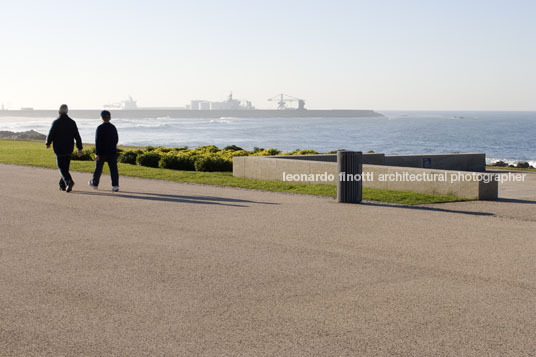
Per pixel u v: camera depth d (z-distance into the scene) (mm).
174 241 8297
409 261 7109
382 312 5176
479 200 12938
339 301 5496
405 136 139125
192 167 21984
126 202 12344
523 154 78062
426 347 4363
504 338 4547
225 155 25016
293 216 10547
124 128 177125
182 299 5555
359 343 4441
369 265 6914
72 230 9117
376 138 128625
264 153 24141
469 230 9188
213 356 4188
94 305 5355
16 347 4355
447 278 6336
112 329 4734
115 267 6793
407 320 4965
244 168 18703
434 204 12281
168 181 17047
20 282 6137
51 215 10570
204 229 9234
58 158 14039
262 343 4438
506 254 7496
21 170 20031
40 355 4203
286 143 104500
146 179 17625
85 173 19125
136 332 4668
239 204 12109
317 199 13008
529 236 8703
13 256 7340
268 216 10547
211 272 6570
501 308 5293
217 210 11242
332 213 10914
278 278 6324
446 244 8109
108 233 8875
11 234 8781
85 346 4375
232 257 7316
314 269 6719
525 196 14125
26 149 32000
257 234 8828
